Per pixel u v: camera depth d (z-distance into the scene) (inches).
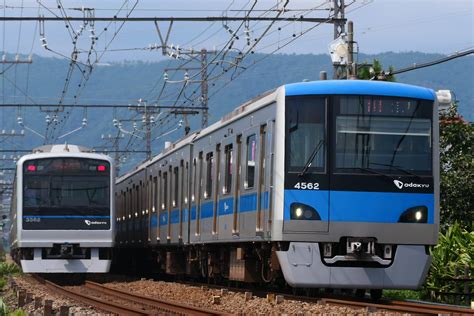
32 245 2429.9
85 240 2453.2
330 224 1476.4
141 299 1753.2
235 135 1817.2
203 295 1814.7
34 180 2454.5
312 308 1344.7
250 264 1797.5
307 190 1482.5
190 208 2277.3
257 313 1310.3
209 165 2084.2
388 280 1489.9
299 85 1509.6
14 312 1424.7
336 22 2257.6
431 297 1798.7
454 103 2477.9
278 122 1507.1
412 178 1502.2
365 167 1492.4
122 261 3934.5
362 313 1240.8
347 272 1483.8
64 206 2453.2
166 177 2655.0
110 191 2477.9
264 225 1566.2
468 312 1278.3
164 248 2834.6
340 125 1498.5
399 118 1513.3
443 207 2345.0
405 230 1492.4
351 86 1507.1
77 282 2746.1
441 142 2422.5
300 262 1476.4
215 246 2123.5
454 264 1806.1
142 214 3102.9
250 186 1688.0
